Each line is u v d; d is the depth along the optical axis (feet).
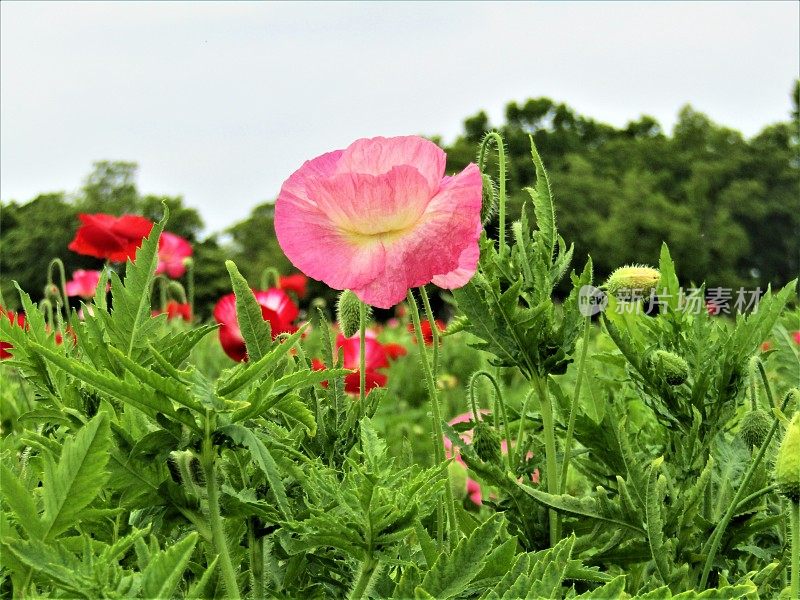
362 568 1.01
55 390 1.26
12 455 1.35
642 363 1.64
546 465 1.68
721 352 1.67
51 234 26.99
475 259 1.38
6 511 1.06
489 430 1.64
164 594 0.81
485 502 1.53
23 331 1.26
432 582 1.03
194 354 3.12
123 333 1.18
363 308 1.46
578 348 2.04
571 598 0.96
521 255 1.58
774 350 1.99
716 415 1.63
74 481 0.90
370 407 1.45
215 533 0.96
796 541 1.13
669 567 1.35
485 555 1.04
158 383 0.92
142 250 1.19
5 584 1.01
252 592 1.12
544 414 1.54
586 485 2.07
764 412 1.53
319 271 1.28
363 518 0.99
